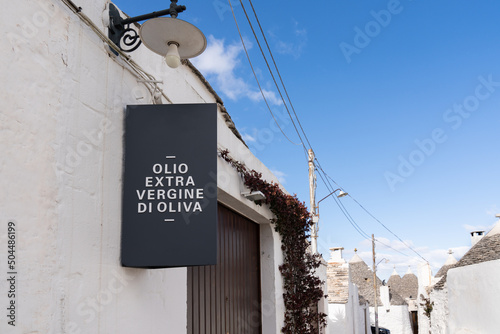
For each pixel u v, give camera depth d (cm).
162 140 301
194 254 284
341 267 1812
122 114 307
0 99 204
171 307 365
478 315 996
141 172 297
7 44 211
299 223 739
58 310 231
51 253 229
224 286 546
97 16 290
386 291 3186
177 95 421
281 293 697
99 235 270
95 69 281
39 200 223
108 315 274
